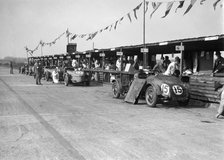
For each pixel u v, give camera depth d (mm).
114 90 12461
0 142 5141
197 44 12953
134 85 10922
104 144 5066
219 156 4434
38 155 4449
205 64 15617
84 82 19438
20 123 6746
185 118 7641
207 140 5363
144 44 13789
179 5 8625
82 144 5055
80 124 6688
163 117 7762
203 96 10320
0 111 8430
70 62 24438
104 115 7957
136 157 4383
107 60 25859
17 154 4492
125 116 7844
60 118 7414
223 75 10055
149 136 5637
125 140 5332
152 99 9688
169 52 19344
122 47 16781
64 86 18562
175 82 9859
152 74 11273
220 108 7730
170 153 4586
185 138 5504
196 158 4348
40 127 6336
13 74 36719
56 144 5035
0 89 15625
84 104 10188
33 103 10219
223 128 6410
